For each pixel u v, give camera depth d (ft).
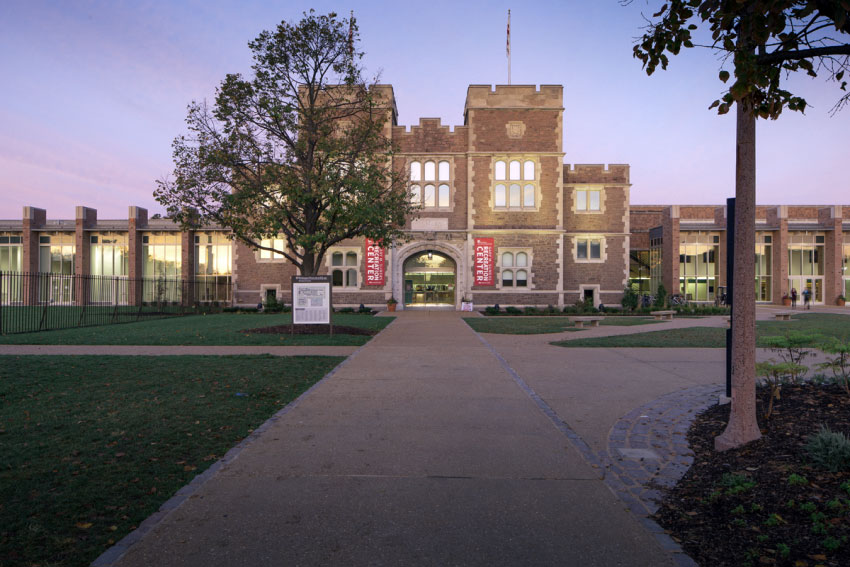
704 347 48.57
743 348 17.81
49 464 16.56
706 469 16.24
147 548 11.22
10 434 19.79
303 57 59.82
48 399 25.72
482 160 110.11
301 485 14.82
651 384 30.55
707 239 144.77
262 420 22.17
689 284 144.36
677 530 12.37
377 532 12.01
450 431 20.27
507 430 20.45
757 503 13.32
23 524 12.46
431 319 85.30
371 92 61.98
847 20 13.64
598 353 44.37
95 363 37.24
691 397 26.89
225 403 25.13
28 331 62.75
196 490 14.42
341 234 65.21
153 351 44.78
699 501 13.85
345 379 30.94
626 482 15.42
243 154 59.77
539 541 11.64
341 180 57.88
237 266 118.32
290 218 61.21
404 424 21.25
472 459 17.08
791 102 15.74
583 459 17.16
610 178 115.75
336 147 58.70
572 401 26.09
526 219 110.22
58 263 137.80
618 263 115.03
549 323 79.41
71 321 81.82
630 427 21.35
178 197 57.62
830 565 10.44
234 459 16.96
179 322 80.23
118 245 136.77
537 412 23.26
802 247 144.97
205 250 131.85
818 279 144.87
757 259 145.38
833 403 21.02
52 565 10.61
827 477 14.15
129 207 132.16
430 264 115.75
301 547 11.32
